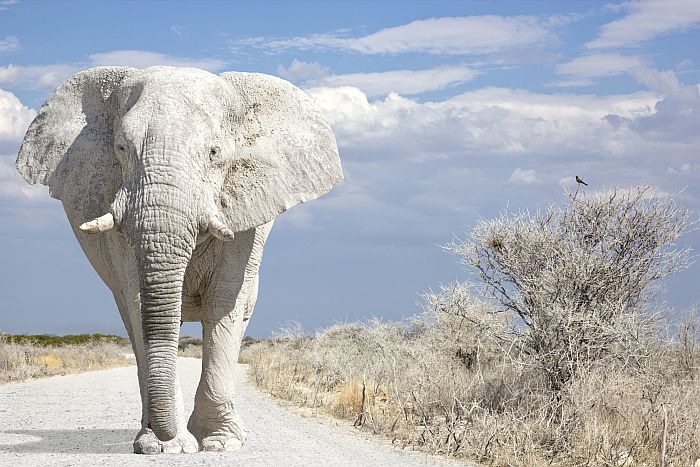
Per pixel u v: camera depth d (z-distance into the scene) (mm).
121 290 10531
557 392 13445
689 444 11367
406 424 13523
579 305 15117
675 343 15641
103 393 21000
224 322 10805
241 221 10359
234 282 10781
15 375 26297
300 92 11102
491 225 15984
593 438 11430
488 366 16375
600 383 13047
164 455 10047
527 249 15688
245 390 20781
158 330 9273
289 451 10969
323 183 10797
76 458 9977
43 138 11312
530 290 15125
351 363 21828
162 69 10375
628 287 15594
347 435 13094
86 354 41156
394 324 22547
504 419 11867
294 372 23953
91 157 10797
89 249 11633
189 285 10906
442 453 11469
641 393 13391
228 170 10359
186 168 9477
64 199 10875
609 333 14094
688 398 12859
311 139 10875
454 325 16828
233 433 11078
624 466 10844
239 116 10602
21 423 14578
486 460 10953
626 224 15781
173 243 9219
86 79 11211
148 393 9367
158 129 9578
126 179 9508
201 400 10984
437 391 14914
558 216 16031
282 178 10586
